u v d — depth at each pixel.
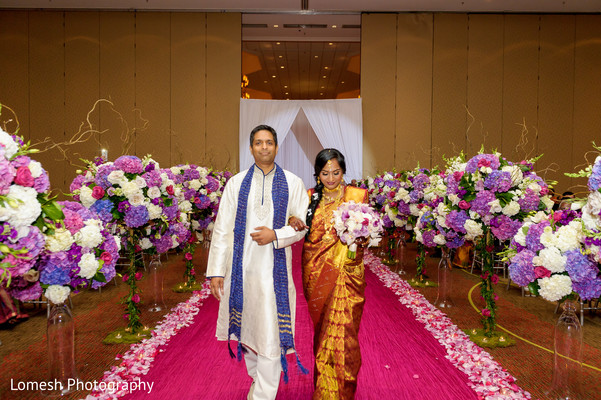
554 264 2.28
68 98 12.67
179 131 12.80
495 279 3.86
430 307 4.88
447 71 12.81
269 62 15.80
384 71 12.83
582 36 12.74
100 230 2.61
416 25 12.80
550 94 12.79
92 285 2.66
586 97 12.74
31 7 12.50
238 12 12.72
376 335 4.03
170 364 3.32
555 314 4.78
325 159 2.66
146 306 4.97
